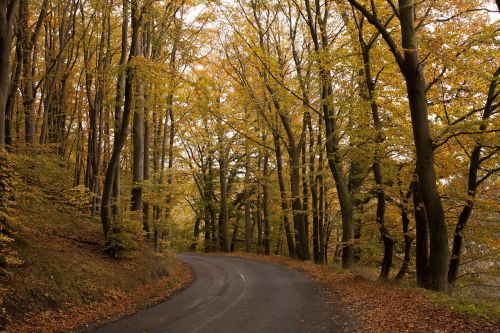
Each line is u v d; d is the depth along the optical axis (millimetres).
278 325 8906
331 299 11852
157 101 19609
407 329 7641
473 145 13852
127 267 14695
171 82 14734
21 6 15109
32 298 9430
